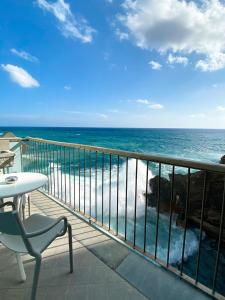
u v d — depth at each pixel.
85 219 2.47
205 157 17.42
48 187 3.51
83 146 2.45
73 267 1.62
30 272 1.57
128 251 1.84
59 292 1.37
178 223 6.04
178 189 6.97
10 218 0.98
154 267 1.62
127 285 1.44
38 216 1.61
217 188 6.23
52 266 1.63
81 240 2.02
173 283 1.45
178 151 20.67
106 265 1.65
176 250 4.85
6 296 1.33
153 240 5.00
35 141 3.80
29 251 1.08
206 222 5.87
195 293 1.36
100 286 1.43
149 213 6.36
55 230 1.41
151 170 9.64
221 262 4.61
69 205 2.95
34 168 4.02
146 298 1.33
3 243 1.23
